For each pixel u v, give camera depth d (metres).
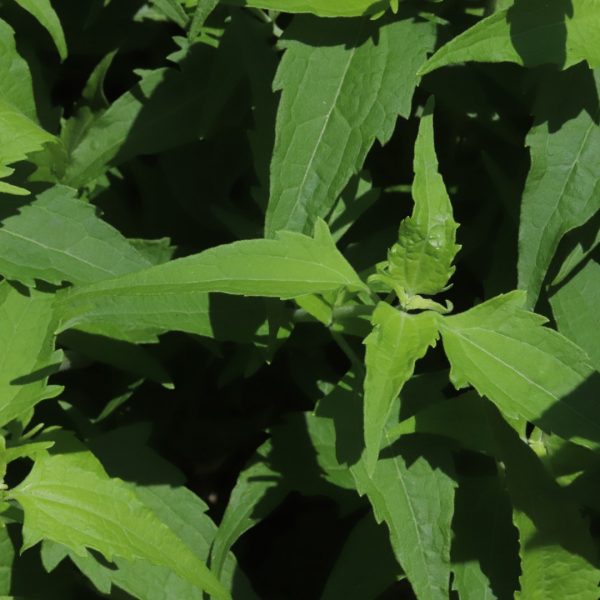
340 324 4.20
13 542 4.44
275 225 3.91
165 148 5.05
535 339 3.62
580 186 4.04
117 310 4.21
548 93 4.12
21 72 4.62
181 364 5.43
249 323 4.36
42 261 4.05
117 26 5.52
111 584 4.44
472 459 4.55
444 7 4.54
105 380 5.16
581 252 4.36
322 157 3.95
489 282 4.63
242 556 5.60
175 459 5.72
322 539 5.59
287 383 5.63
